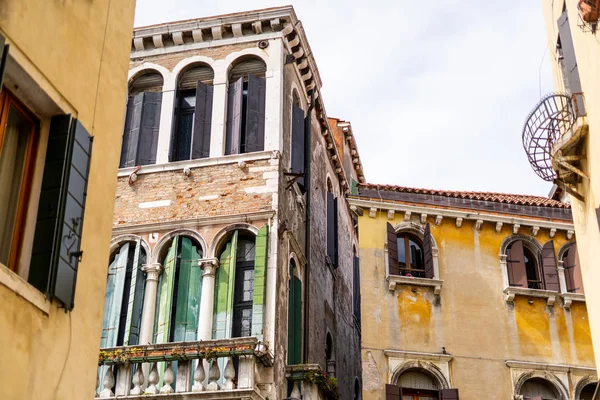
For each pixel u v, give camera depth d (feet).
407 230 71.36
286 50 74.95
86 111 30.17
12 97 27.50
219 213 65.92
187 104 73.51
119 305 63.67
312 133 82.43
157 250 65.21
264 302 61.21
